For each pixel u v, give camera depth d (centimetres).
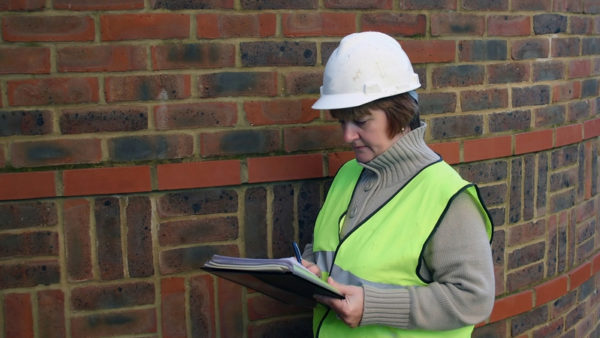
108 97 204
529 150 267
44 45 197
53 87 200
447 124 245
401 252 154
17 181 200
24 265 206
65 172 203
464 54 245
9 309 207
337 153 229
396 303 151
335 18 222
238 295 227
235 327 229
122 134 206
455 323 152
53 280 209
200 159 214
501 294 269
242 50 213
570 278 296
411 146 164
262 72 216
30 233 205
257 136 219
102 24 200
